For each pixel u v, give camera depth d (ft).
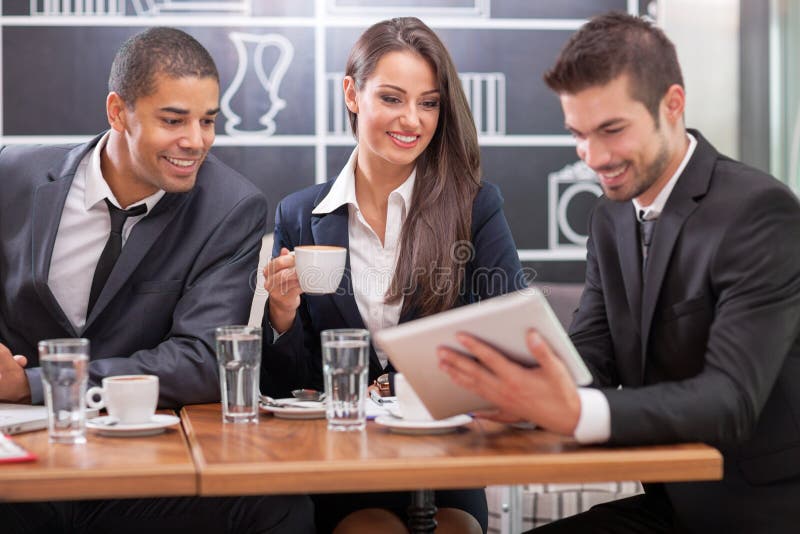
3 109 14.03
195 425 6.24
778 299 5.96
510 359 5.50
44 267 7.64
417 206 8.23
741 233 6.13
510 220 14.80
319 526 8.20
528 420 5.50
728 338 5.87
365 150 8.29
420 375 5.57
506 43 14.70
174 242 7.79
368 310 8.30
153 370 7.11
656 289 6.51
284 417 6.49
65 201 7.86
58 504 7.33
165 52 7.20
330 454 5.36
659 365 6.66
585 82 6.05
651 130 6.17
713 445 6.28
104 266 7.76
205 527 7.09
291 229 8.59
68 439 5.71
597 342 7.27
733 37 14.62
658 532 6.97
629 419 5.42
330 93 14.52
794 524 6.15
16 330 7.89
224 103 14.38
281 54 14.44
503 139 14.75
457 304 8.36
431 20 14.62
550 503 10.24
